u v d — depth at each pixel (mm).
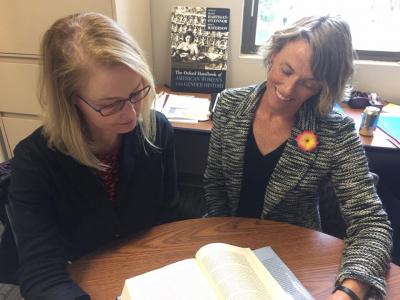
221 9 1839
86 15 747
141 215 1053
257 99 1096
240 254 799
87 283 767
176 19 1875
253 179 1131
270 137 1071
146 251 859
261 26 1929
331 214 1183
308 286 764
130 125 803
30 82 1670
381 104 1729
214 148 1173
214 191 1240
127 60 700
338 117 1010
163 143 1035
